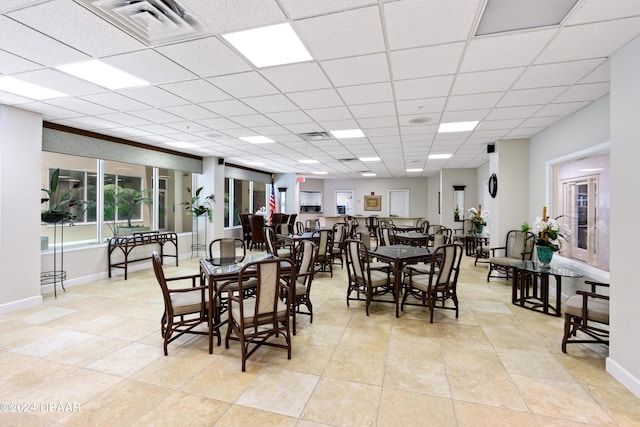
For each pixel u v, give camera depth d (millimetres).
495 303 4258
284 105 3713
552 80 2941
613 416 1976
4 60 2547
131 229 6359
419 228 8859
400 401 2121
